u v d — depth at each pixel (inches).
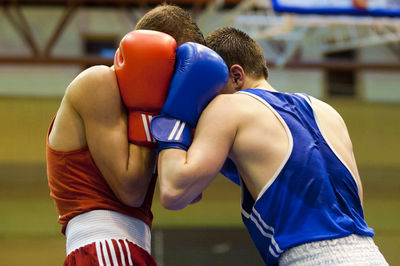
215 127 67.0
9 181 338.3
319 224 63.6
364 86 410.3
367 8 252.1
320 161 67.0
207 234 342.3
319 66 375.2
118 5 394.3
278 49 383.6
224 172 81.0
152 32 68.6
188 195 65.6
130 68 67.0
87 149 69.6
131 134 69.6
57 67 377.4
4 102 346.3
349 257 61.9
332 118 74.5
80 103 67.6
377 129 378.0
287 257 63.9
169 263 327.9
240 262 333.4
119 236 67.9
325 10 250.7
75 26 397.7
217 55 69.2
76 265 66.5
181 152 66.9
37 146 343.6
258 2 277.4
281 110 69.6
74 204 69.8
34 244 329.1
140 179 68.9
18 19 389.1
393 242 362.3
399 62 407.2
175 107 68.2
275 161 66.0
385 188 372.8
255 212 66.6
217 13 353.7
